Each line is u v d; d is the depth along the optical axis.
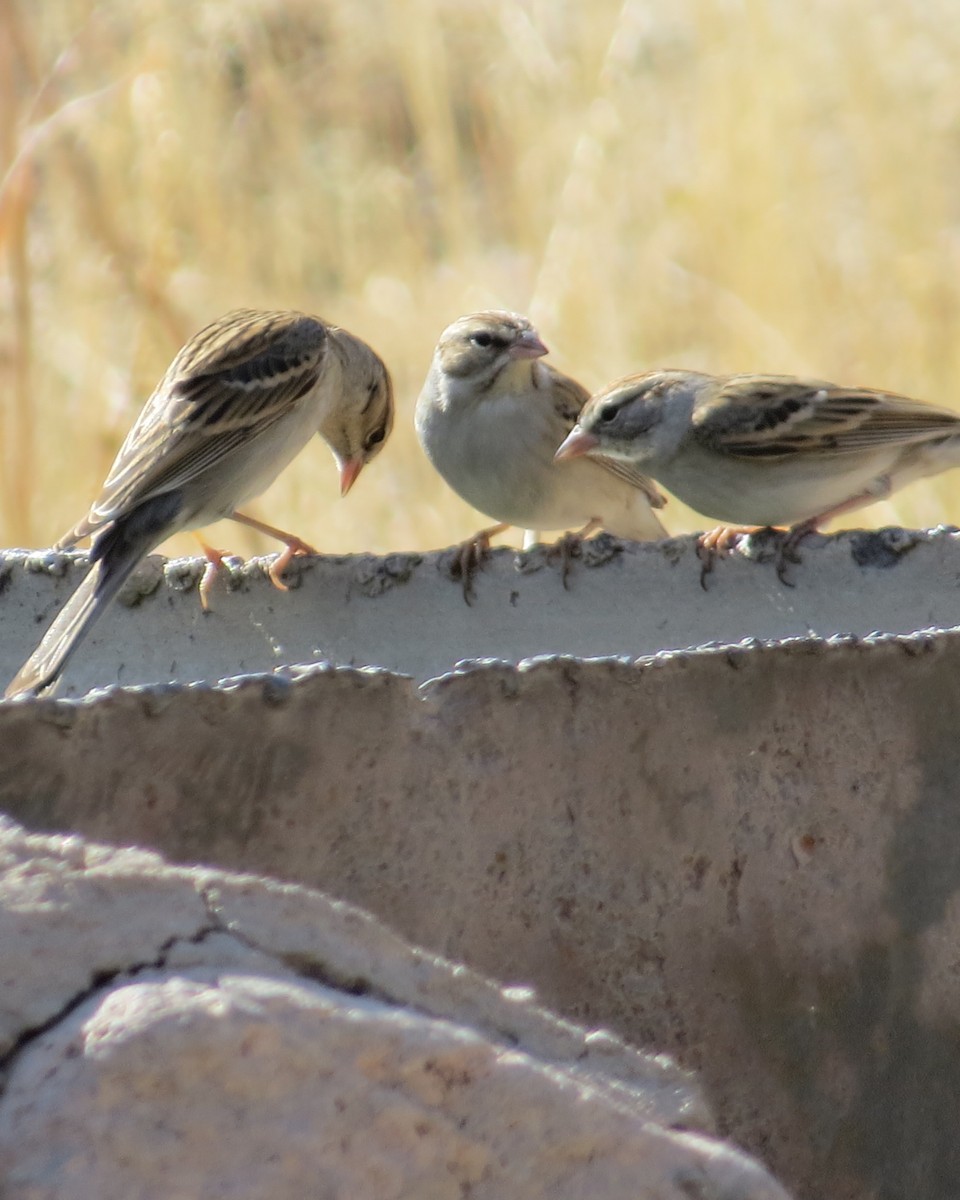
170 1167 3.87
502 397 9.85
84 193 12.51
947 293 14.56
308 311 14.43
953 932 5.90
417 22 15.33
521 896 5.29
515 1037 4.49
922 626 7.00
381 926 4.45
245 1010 3.97
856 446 9.34
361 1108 4.05
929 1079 5.96
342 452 10.77
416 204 15.67
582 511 10.23
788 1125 5.75
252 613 7.50
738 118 15.68
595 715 5.26
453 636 7.37
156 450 9.02
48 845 4.28
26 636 7.53
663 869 5.44
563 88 16.53
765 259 14.98
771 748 5.51
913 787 5.73
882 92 15.99
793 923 5.65
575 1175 4.23
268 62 15.51
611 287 14.72
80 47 12.60
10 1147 3.81
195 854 4.95
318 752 4.99
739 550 7.22
